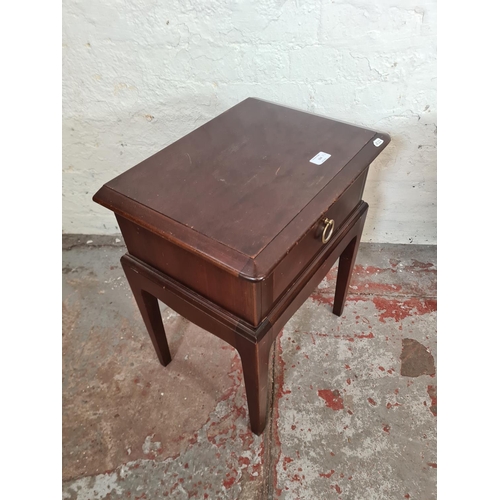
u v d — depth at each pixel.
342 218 0.97
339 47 1.13
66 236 1.74
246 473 1.05
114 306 1.47
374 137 0.95
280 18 1.10
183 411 1.18
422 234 1.60
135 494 1.03
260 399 0.95
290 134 0.97
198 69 1.22
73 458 1.10
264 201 0.78
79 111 1.34
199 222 0.74
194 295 0.85
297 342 1.33
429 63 1.13
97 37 1.17
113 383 1.25
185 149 0.92
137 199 0.79
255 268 0.66
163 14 1.12
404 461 1.07
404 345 1.32
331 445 1.10
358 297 1.47
